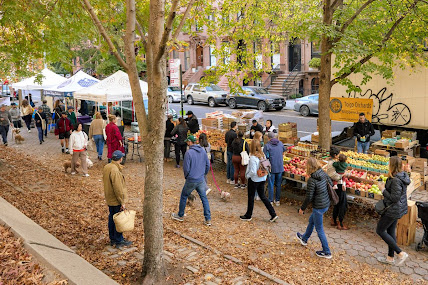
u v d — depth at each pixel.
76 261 4.95
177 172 12.91
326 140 11.80
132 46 6.04
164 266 6.00
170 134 14.04
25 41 11.37
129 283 5.73
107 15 10.95
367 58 11.05
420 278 6.25
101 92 15.58
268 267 6.44
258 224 8.55
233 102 29.84
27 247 4.91
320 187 6.86
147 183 5.80
